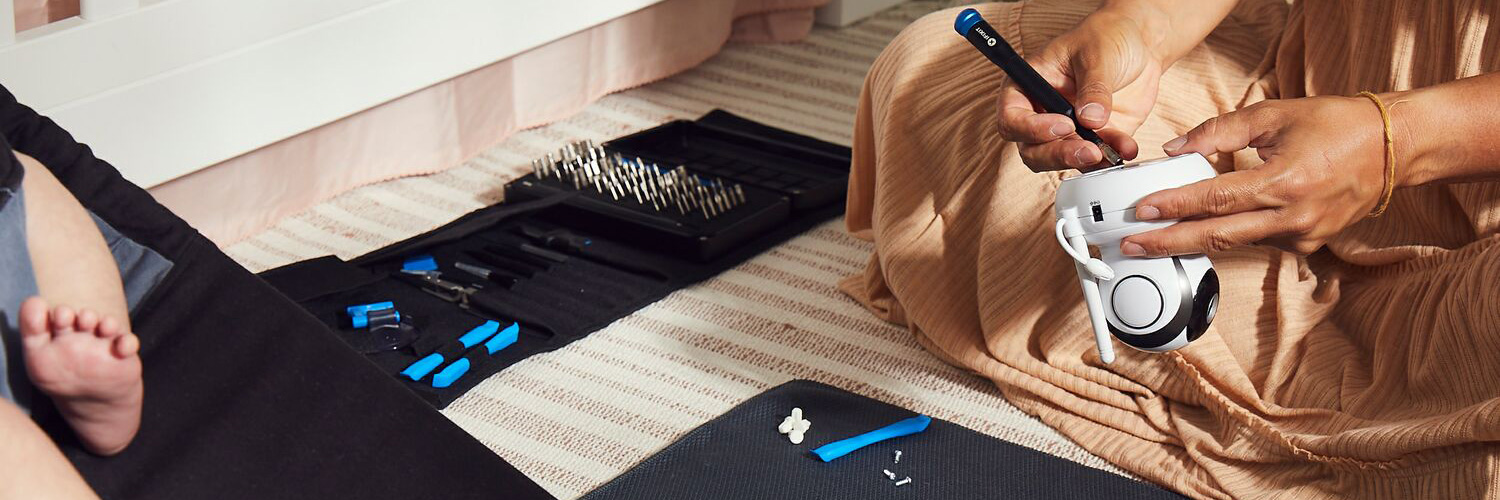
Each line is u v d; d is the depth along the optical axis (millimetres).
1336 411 1244
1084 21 1288
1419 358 1204
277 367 969
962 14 1154
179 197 1719
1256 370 1345
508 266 1710
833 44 2680
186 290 977
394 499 939
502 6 2002
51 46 1484
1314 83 1366
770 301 1681
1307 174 1021
